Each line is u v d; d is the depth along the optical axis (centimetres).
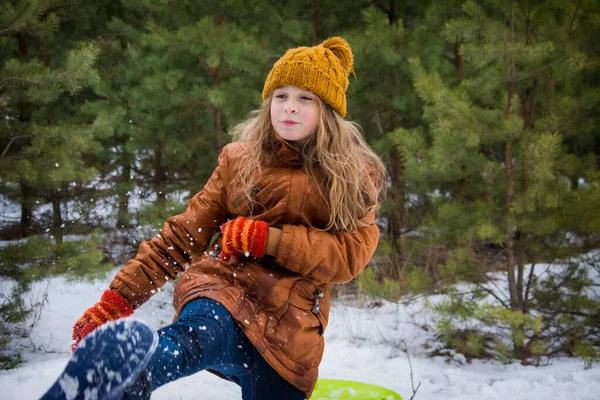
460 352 525
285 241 222
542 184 495
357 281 578
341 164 237
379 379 445
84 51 533
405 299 664
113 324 161
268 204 238
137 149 870
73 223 742
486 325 541
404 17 794
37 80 516
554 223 488
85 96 910
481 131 515
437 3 713
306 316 229
